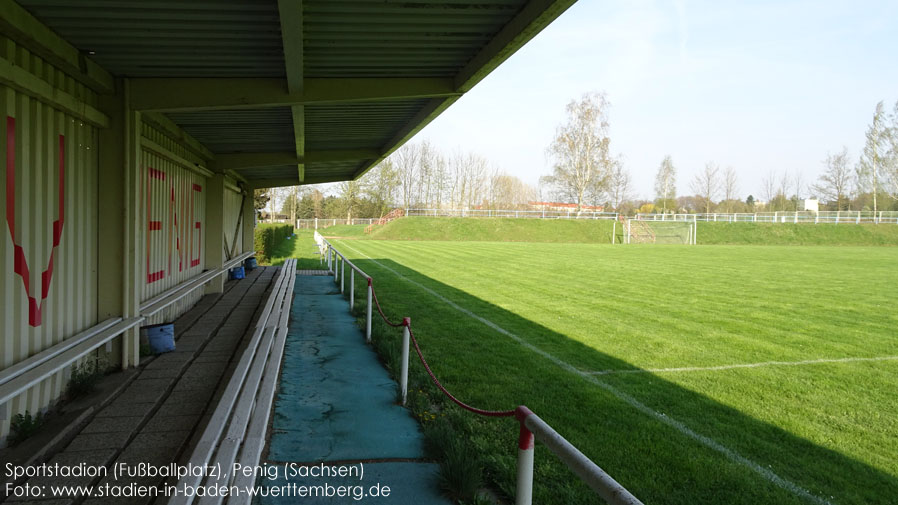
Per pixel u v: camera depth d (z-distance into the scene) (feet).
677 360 23.26
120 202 17.01
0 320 11.51
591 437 14.42
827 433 15.40
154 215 23.11
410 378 18.74
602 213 181.68
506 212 178.70
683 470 12.66
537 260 75.66
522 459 7.30
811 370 22.03
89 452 11.64
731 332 29.27
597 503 10.61
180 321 27.07
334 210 239.91
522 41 12.36
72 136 14.94
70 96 13.98
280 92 17.07
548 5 10.28
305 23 12.62
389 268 61.98
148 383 16.44
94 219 16.53
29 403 12.55
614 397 17.90
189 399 15.26
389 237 137.90
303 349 22.76
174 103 16.80
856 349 25.71
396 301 37.52
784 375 21.22
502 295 41.91
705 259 80.48
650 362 22.81
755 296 42.98
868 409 17.48
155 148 21.79
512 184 300.81
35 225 12.91
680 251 99.40
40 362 12.27
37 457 11.18
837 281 53.52
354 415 15.01
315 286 44.57
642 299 40.81
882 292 45.85
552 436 6.35
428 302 37.42
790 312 35.78
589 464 5.54
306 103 17.24
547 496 10.83
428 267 63.77
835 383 20.25
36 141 12.94
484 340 25.99
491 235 143.64
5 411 11.23
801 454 13.94
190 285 27.14
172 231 26.35
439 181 250.57
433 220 150.61
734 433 15.15
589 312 34.91
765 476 12.55
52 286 13.84
